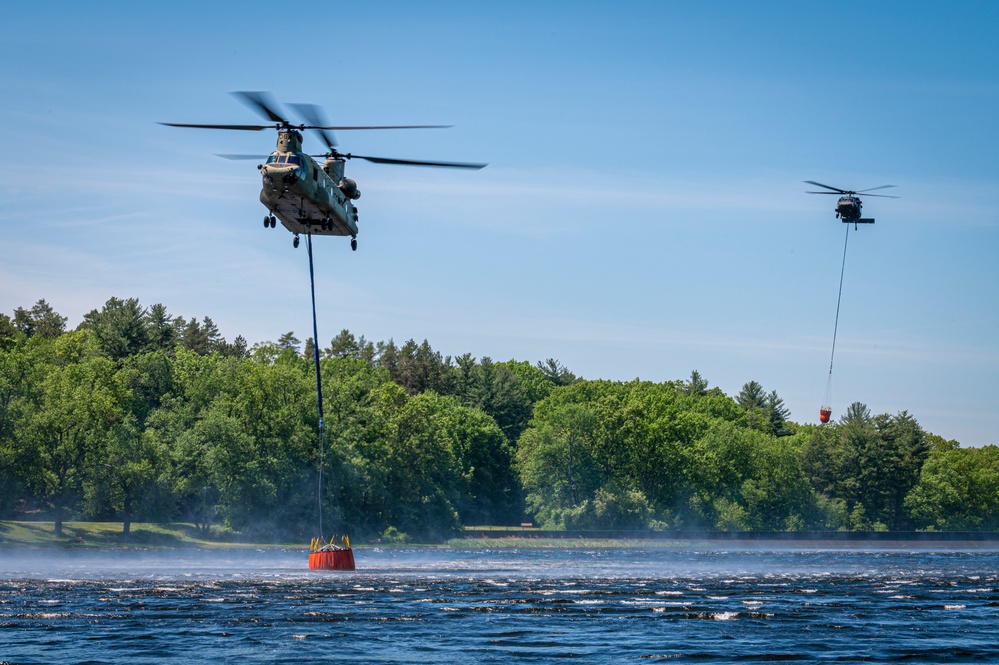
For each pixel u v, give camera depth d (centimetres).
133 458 15638
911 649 4925
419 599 7062
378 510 19412
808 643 5069
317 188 6850
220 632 5303
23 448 14725
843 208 11919
